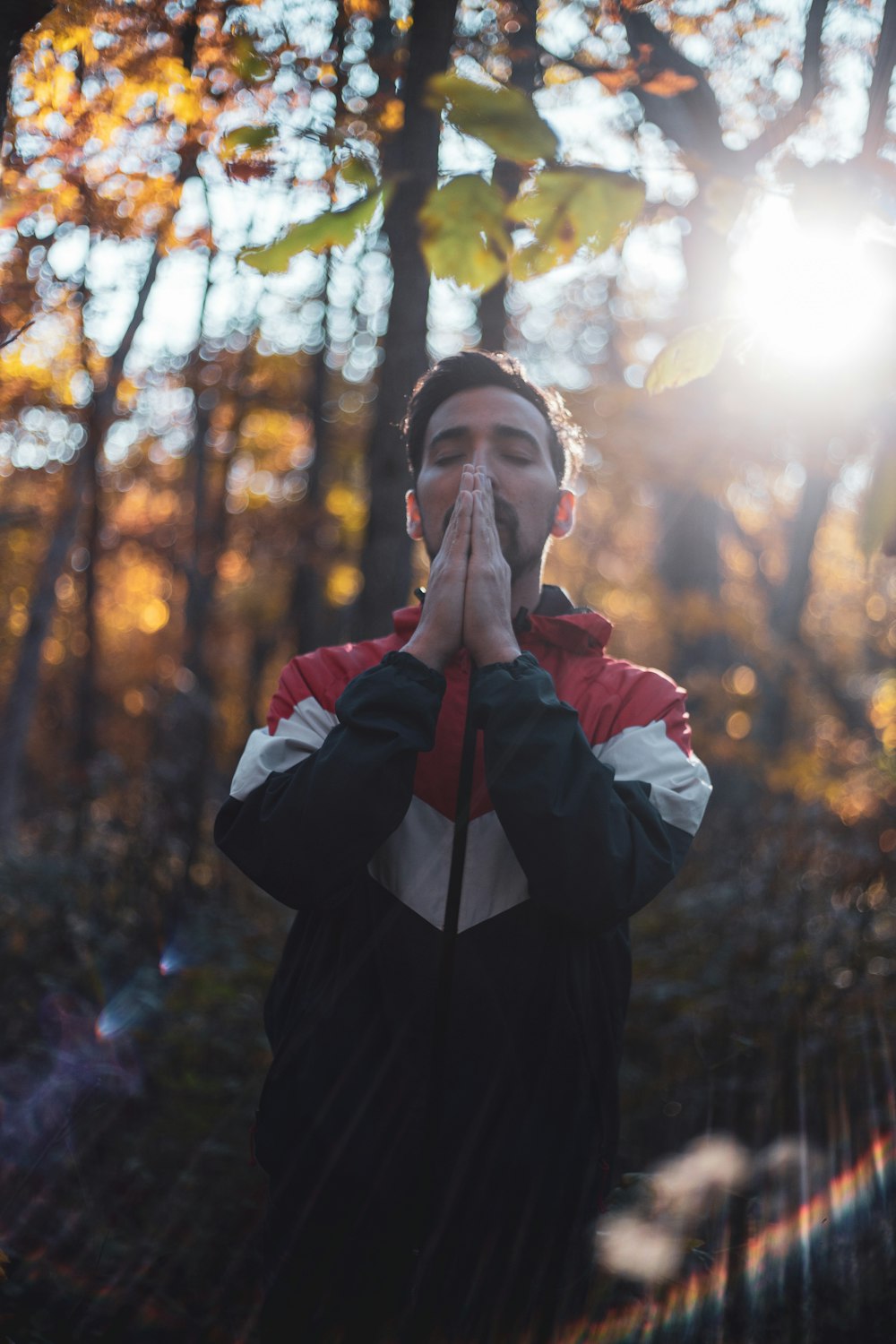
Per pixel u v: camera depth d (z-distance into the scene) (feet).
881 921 11.44
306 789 4.59
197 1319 7.26
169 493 35.09
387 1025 4.86
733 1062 9.60
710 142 6.58
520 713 4.58
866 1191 7.95
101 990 10.15
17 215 6.70
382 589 11.10
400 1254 4.84
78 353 9.92
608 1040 5.00
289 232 3.67
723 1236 7.23
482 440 5.32
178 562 34.09
